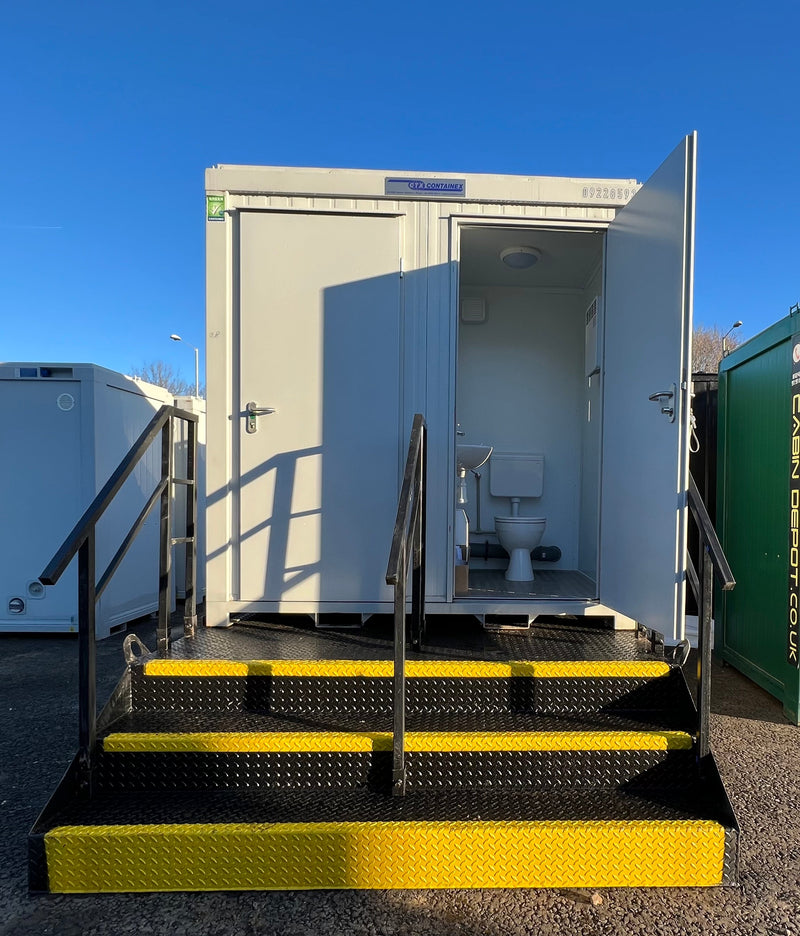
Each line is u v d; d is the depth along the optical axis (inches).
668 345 93.9
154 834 70.2
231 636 112.0
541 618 127.4
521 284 175.3
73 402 181.3
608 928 64.8
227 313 120.8
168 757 80.6
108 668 154.7
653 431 98.4
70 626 181.6
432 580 120.3
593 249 145.2
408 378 121.3
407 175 120.6
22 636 188.5
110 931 64.6
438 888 71.1
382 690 91.9
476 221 121.1
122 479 84.2
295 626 121.2
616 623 118.5
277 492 120.7
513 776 81.0
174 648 102.3
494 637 111.7
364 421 120.9
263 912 67.5
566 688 91.7
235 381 121.3
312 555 120.6
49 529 181.9
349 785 81.0
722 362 161.9
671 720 88.0
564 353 179.2
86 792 77.7
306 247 120.7
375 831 70.7
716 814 74.5
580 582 148.6
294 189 119.8
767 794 93.2
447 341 121.3
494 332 178.5
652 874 70.9
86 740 77.9
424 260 121.3
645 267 102.3
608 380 119.0
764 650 137.6
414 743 80.5
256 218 120.3
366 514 120.6
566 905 68.6
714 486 174.9
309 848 70.6
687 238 88.6
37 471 182.1
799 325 123.8
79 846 69.9
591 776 81.2
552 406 178.9
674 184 92.0
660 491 95.9
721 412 161.8
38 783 96.3
